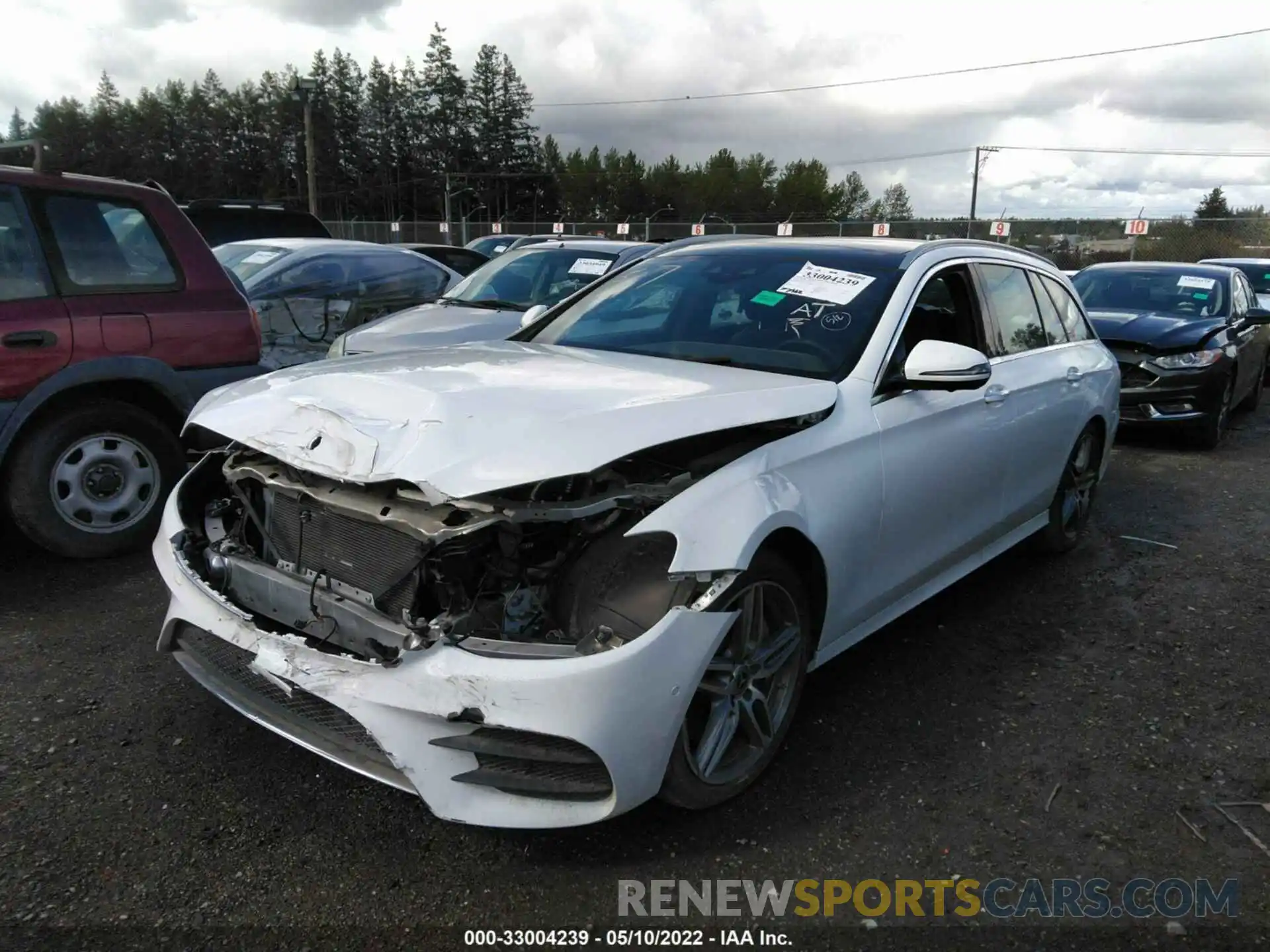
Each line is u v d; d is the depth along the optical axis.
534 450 2.48
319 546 2.78
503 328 6.98
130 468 4.81
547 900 2.48
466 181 105.12
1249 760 3.32
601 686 2.37
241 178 104.12
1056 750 3.34
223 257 8.57
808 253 4.08
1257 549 5.72
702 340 3.70
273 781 2.94
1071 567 5.30
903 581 3.63
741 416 2.79
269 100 103.88
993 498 4.21
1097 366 5.26
